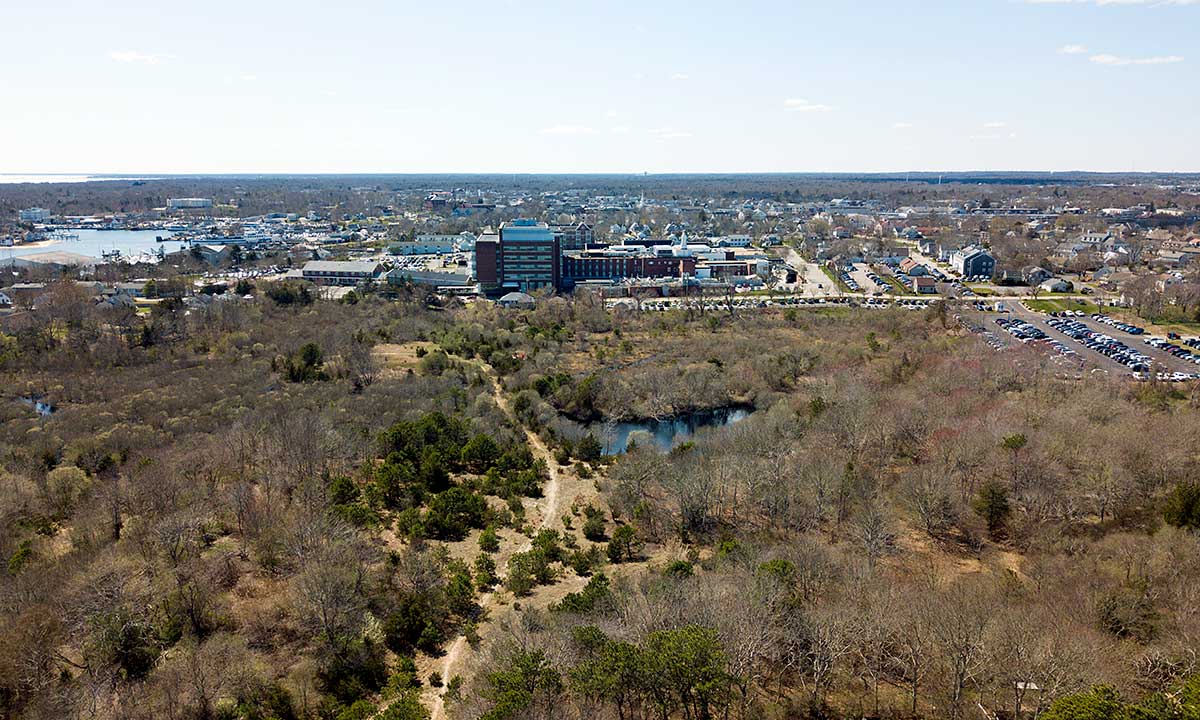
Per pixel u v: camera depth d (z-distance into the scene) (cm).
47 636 7288
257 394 15988
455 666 7681
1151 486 10344
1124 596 7450
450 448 12925
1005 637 6469
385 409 14900
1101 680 6047
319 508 10075
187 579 8369
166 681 6844
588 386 17150
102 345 19275
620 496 11425
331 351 19500
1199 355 19575
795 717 6431
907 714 6438
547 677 6131
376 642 7781
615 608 7638
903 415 13012
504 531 10806
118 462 12412
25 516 10256
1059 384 15438
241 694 6925
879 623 6831
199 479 11069
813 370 18800
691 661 5856
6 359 18112
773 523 10619
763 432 13062
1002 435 11712
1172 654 6544
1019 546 9806
